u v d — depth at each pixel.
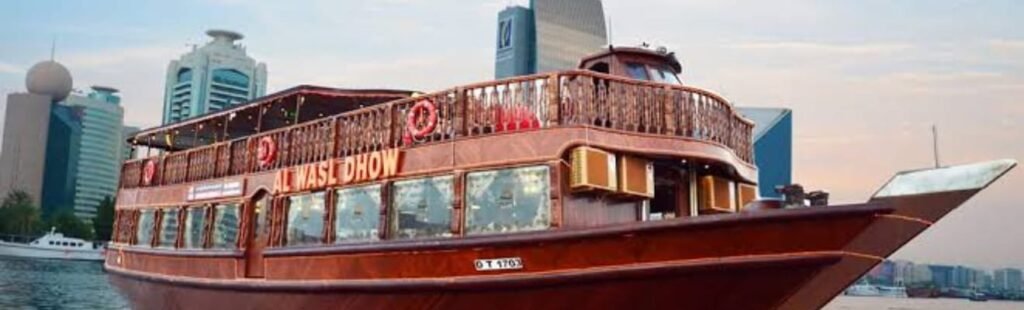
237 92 143.75
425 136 14.75
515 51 149.25
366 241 15.05
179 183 22.31
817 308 12.21
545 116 13.17
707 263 11.49
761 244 11.27
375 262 14.74
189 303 20.58
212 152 21.03
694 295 11.95
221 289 18.91
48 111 119.88
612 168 12.95
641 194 13.33
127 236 24.97
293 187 17.50
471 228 13.63
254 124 24.56
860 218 10.85
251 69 146.25
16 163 116.75
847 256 11.20
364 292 14.94
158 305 22.27
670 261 11.70
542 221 12.80
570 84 13.09
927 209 10.77
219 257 19.20
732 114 15.30
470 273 13.30
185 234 21.44
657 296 12.10
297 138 17.95
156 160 24.03
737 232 11.27
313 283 15.95
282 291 16.84
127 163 26.34
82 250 88.12
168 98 144.62
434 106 14.72
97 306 35.56
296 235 17.36
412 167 14.82
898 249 11.38
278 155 18.42
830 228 11.01
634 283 12.00
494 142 13.62
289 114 22.70
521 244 12.66
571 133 12.81
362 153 16.05
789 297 11.74
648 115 13.50
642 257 11.86
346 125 16.69
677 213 15.17
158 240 22.77
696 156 13.74
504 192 13.38
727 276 11.55
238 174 19.69
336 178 16.36
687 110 13.90
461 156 14.02
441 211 14.20
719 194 15.34
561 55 150.50
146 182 24.34
